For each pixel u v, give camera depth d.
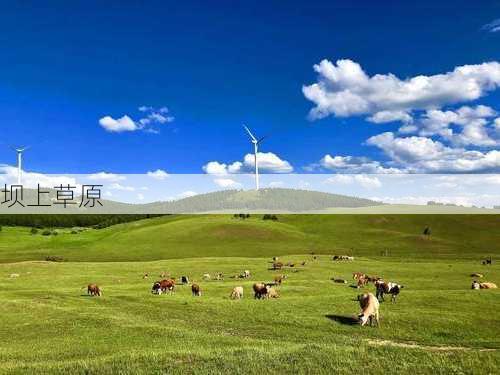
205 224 154.12
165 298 46.03
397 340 28.28
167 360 22.16
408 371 20.36
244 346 26.00
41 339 30.36
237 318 35.34
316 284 57.00
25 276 71.62
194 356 22.66
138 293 50.56
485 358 21.98
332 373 20.25
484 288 53.44
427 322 31.84
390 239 143.00
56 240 154.62
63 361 23.75
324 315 35.28
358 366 20.95
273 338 29.55
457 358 21.95
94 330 32.19
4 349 27.53
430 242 138.38
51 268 80.06
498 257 103.31
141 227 179.62
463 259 98.69
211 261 88.06
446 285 56.75
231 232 143.00
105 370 21.27
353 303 40.03
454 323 31.48
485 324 31.22
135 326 32.78
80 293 51.12
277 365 21.19
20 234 173.62
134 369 21.17
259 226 151.62
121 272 74.81
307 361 21.55
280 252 117.19
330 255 102.25
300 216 189.62
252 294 49.50
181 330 31.20
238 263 84.75
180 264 83.69
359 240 142.00
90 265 83.88
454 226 164.88
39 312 39.06
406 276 67.19
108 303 44.69
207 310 38.78
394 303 39.56
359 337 29.14
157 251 119.38
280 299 43.09
